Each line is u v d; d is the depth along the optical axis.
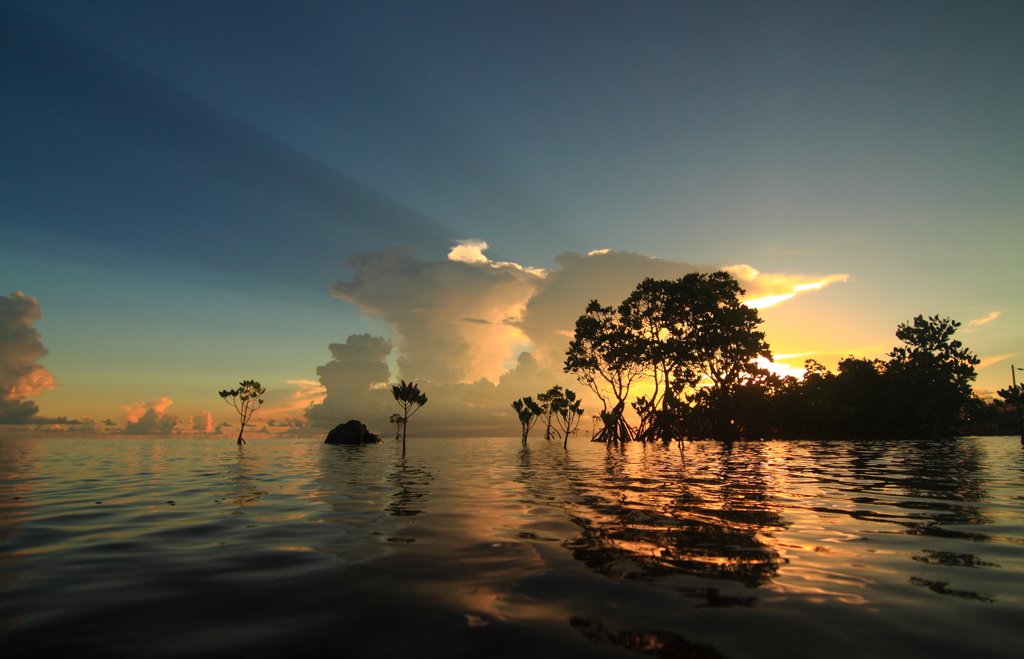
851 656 3.12
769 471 17.73
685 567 5.17
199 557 5.73
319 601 4.21
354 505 9.72
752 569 5.09
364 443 59.47
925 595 4.28
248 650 3.28
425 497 10.86
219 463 23.00
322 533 7.01
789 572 4.98
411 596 4.32
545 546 6.12
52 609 4.07
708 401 57.88
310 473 17.56
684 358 55.38
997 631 3.51
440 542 6.38
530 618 3.81
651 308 57.03
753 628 3.58
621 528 7.24
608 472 17.62
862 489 12.03
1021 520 7.81
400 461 25.19
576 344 60.16
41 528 7.55
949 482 13.54
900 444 47.56
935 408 62.50
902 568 5.09
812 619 3.75
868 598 4.21
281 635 3.53
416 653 3.21
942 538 6.49
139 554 5.90
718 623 3.67
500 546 6.14
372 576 4.91
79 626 3.71
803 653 3.17
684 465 21.20
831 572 4.97
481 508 9.22
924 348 67.56
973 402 72.00
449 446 56.44
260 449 42.34
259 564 5.40
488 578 4.82
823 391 63.50
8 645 3.36
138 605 4.16
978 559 5.46
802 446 43.78
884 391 65.00
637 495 11.09
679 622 3.70
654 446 47.56
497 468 20.02
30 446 47.16
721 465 21.02
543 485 13.26
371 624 3.71
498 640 3.41
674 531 7.01
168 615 3.92
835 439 65.25
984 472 16.56
